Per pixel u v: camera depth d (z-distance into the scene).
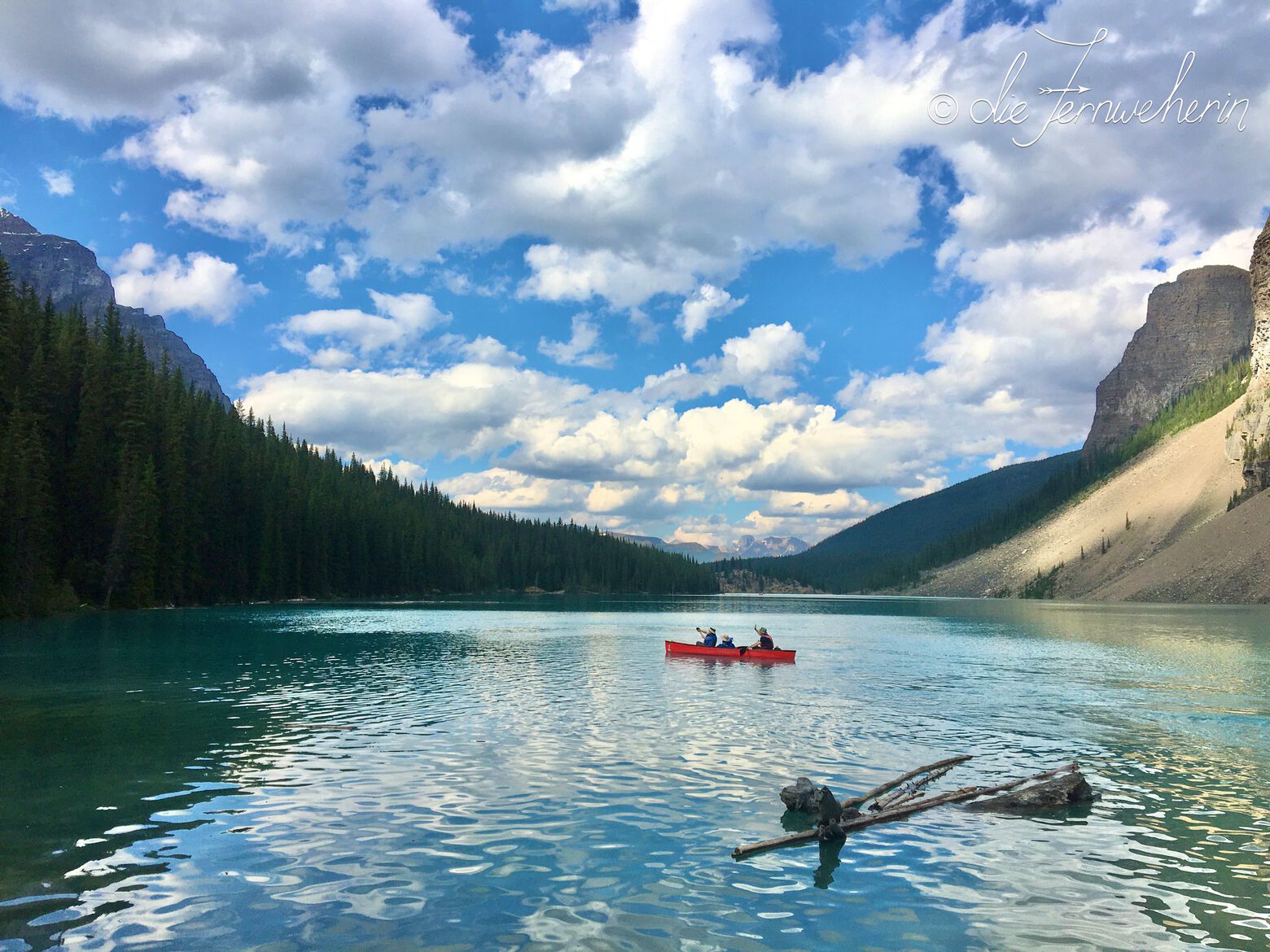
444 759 20.44
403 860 13.16
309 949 9.95
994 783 18.84
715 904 11.55
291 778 18.38
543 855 13.47
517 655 49.62
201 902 11.38
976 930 10.80
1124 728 25.97
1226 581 158.00
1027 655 53.28
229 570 110.44
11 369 83.25
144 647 49.25
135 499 90.19
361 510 155.62
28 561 74.94
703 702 30.94
